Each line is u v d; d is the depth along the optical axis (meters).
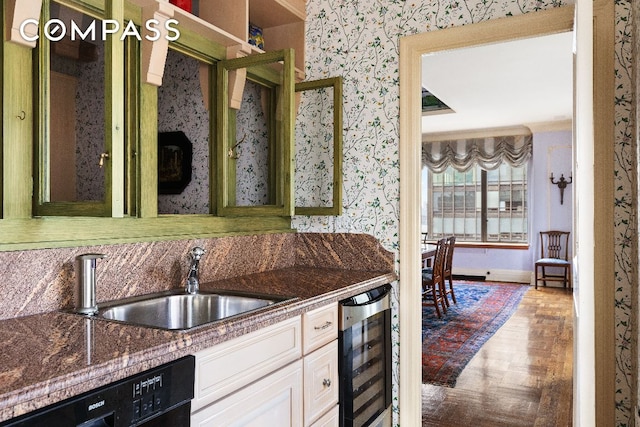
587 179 1.35
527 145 7.65
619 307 1.92
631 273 1.88
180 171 2.10
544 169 7.55
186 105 2.14
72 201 1.45
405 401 2.43
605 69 1.94
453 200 8.34
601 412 1.94
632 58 1.85
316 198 2.69
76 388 0.97
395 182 2.46
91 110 1.44
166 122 2.04
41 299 1.52
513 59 4.22
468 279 8.17
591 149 1.35
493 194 8.05
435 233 8.48
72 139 1.47
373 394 2.26
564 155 7.42
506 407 2.93
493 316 5.39
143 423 1.11
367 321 2.22
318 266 2.69
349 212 2.59
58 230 1.57
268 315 1.55
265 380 1.55
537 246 7.61
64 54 1.50
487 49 3.96
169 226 2.00
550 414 2.82
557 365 3.70
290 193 2.09
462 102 5.91
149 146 1.88
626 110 1.91
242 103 2.26
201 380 1.31
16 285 1.45
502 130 7.80
